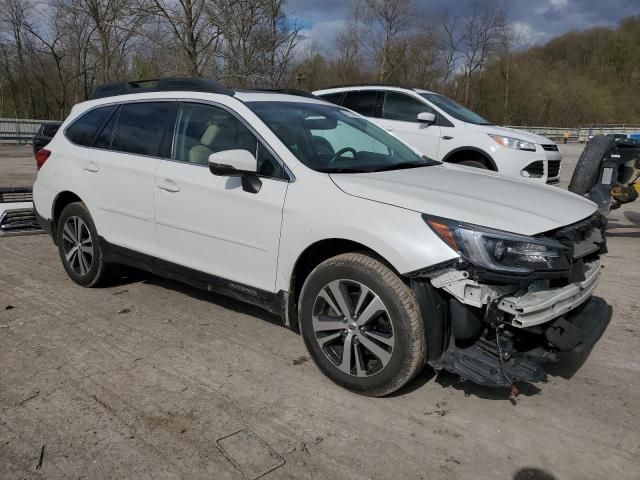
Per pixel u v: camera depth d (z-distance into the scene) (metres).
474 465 2.74
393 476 2.66
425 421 3.10
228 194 3.79
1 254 6.22
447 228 2.93
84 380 3.47
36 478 2.61
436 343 3.06
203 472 2.66
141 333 4.16
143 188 4.36
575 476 2.68
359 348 3.29
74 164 4.99
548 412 3.21
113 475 2.63
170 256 4.27
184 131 4.26
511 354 3.03
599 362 3.81
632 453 2.85
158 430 2.97
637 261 6.34
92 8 15.98
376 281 3.11
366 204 3.21
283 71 13.48
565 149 30.23
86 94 31.66
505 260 2.86
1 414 3.09
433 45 39.91
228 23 11.91
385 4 35.22
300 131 3.94
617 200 6.96
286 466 2.71
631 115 60.47
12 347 3.89
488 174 4.17
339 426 3.04
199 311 4.60
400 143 4.62
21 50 39.62
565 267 2.95
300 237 3.41
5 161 19.31
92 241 4.89
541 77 57.91
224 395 3.33
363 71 36.28
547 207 3.31
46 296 4.89
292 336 4.15
